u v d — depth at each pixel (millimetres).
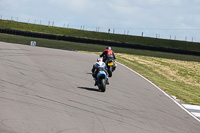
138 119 32188
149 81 64188
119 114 32750
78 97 37750
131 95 45500
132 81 60219
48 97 35125
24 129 23062
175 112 39500
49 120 26375
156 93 51219
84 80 52156
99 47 187500
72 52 106375
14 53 75438
